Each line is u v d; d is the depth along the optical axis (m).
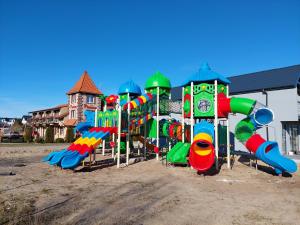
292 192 8.48
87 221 5.66
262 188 9.04
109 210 6.42
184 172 12.08
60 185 9.22
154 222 5.65
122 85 18.30
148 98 15.93
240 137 12.97
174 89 32.78
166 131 16.78
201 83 14.03
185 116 14.96
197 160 11.34
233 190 8.70
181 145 14.37
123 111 14.32
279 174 11.34
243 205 6.96
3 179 10.22
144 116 16.03
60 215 6.02
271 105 20.53
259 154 11.85
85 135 13.74
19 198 7.41
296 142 20.75
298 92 20.48
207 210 6.51
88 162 15.19
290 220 5.85
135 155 19.38
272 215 6.18
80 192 8.19
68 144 33.69
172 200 7.36
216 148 12.98
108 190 8.49
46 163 14.89
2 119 85.31
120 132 13.81
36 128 52.59
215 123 13.16
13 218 5.75
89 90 42.16
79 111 40.97
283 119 19.78
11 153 20.78
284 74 21.64
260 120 12.28
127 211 6.36
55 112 50.56
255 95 21.58
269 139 20.28
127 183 9.63
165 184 9.51
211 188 8.95
